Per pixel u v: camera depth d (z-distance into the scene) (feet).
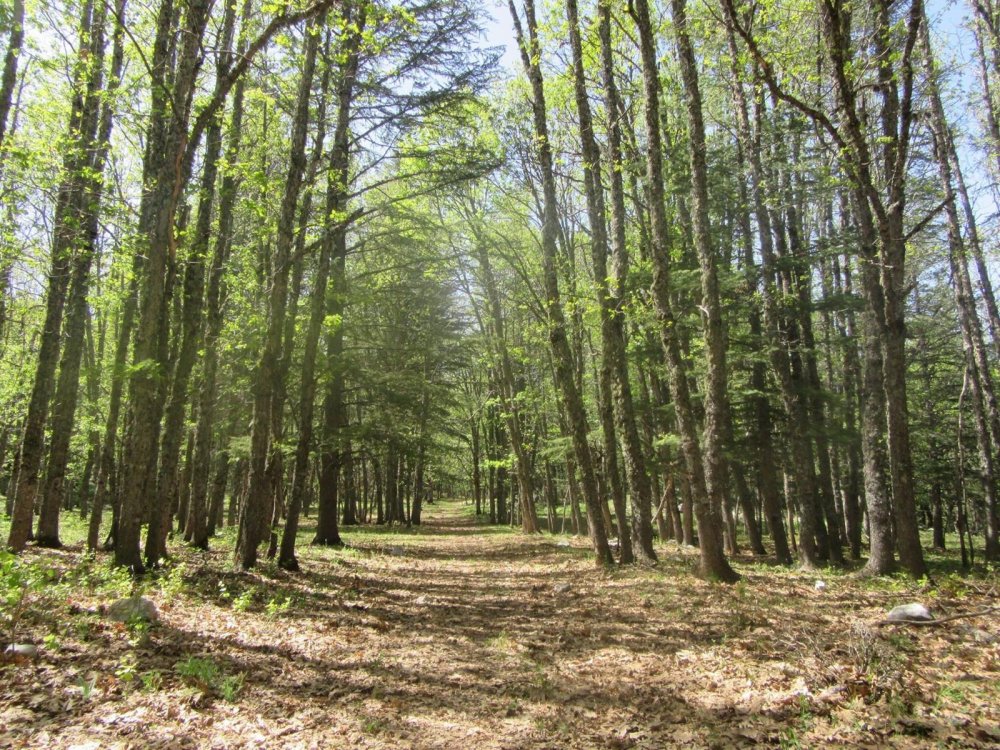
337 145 40.65
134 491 29.27
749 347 51.70
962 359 76.74
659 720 16.29
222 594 27.84
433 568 49.62
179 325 45.65
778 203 49.06
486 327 93.81
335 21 31.48
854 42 36.86
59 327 37.17
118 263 38.47
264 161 47.98
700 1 51.47
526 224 73.87
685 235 55.83
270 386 38.68
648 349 52.47
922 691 15.90
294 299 43.37
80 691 14.88
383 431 60.85
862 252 37.09
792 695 16.60
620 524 45.24
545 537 80.89
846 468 74.02
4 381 64.34
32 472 35.88
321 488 64.64
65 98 38.42
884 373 36.91
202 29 28.84
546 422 100.37
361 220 54.90
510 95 67.62
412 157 41.98
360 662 21.27
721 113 63.93
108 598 23.48
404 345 63.41
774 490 53.83
